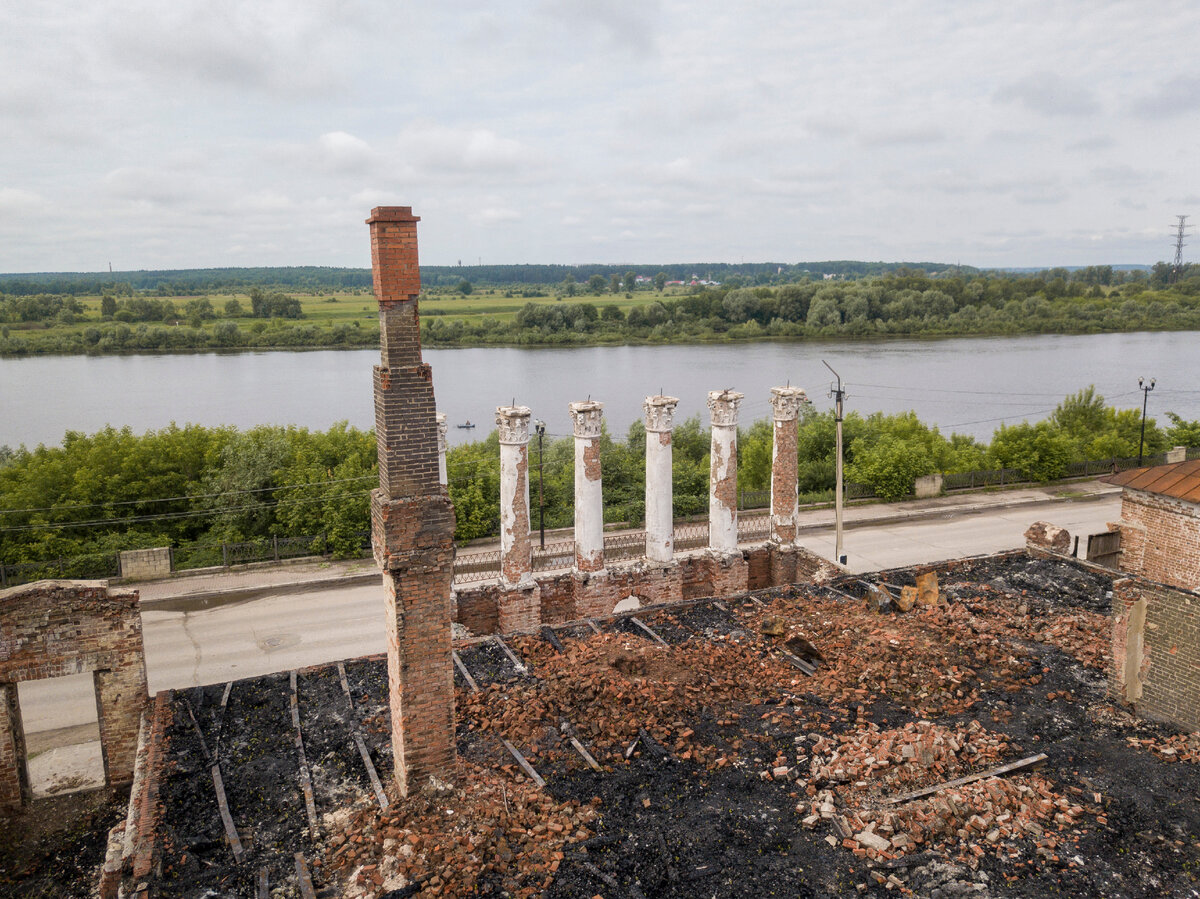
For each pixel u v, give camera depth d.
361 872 10.36
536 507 43.03
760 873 10.24
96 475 37.75
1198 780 12.01
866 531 39.84
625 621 18.66
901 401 77.81
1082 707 14.25
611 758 12.90
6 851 14.16
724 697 14.87
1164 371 92.56
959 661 15.98
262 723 14.20
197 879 10.36
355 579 33.03
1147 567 22.20
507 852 10.52
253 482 38.25
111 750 15.09
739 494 43.94
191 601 30.89
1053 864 10.40
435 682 11.58
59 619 14.41
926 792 11.68
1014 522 41.28
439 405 81.75
